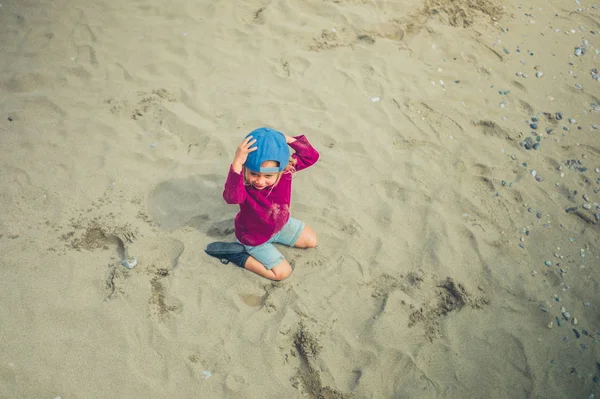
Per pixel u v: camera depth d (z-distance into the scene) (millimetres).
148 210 3809
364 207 4055
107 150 4184
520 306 3586
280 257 3523
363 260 3721
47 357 2961
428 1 6023
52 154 4098
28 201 3734
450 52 5547
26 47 5047
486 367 3260
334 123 4648
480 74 5387
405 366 3203
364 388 3080
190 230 3729
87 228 3617
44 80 4742
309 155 3365
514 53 5691
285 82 4980
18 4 5516
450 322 3443
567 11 6391
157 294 3334
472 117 4902
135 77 4859
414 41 5574
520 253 3896
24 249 3434
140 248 3555
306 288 3516
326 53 5320
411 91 5055
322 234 3846
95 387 2887
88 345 3041
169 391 2934
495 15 6121
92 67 4910
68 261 3412
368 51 5383
